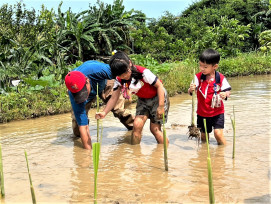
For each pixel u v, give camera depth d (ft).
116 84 13.74
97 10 61.00
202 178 10.02
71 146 14.48
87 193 9.28
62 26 52.19
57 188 9.73
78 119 13.93
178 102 26.08
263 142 13.61
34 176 10.84
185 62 49.11
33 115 22.47
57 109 23.65
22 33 37.01
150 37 72.84
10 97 23.53
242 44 72.23
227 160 11.62
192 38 76.79
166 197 8.75
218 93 13.47
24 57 33.17
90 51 58.90
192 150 13.07
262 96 25.96
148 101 13.88
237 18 88.79
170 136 15.35
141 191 9.24
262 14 90.12
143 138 15.34
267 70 49.37
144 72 13.15
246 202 8.25
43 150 13.96
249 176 10.02
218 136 13.46
